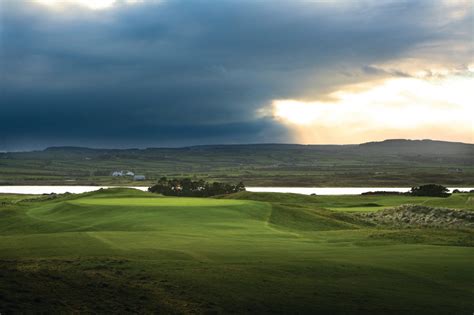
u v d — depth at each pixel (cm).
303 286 2338
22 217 5909
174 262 2767
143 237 3784
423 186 12619
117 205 5909
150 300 2070
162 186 13225
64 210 6012
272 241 3775
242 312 1980
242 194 10081
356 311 2027
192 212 5391
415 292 2297
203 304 2047
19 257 2930
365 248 3466
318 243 3769
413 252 3272
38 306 1862
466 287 2395
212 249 3234
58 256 2958
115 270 2536
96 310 1900
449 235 4225
